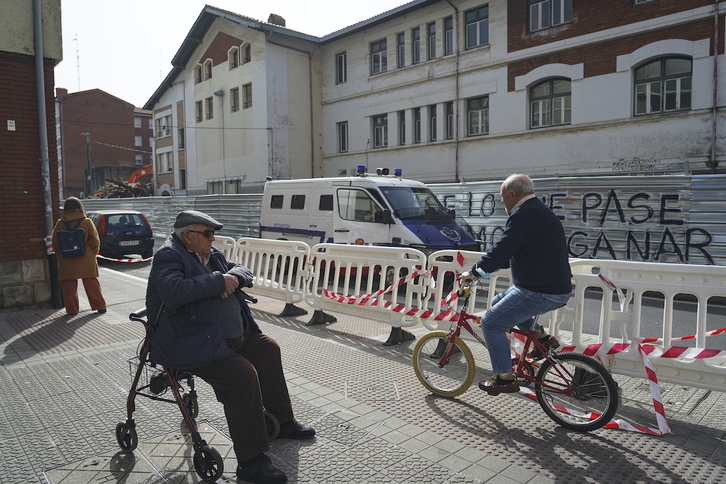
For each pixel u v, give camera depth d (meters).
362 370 5.27
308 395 4.57
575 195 12.30
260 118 27.67
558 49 18.84
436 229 10.83
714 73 15.57
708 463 3.38
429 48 23.31
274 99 27.45
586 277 4.66
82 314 7.96
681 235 10.78
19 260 8.28
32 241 8.39
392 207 10.84
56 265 8.51
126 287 10.77
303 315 7.89
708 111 15.74
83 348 6.09
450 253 5.86
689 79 16.38
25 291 8.33
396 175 12.46
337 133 28.19
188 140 34.09
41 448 3.65
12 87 8.17
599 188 11.91
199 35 31.81
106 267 14.66
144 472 3.32
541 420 4.10
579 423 3.88
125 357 5.71
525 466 3.35
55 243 7.82
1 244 8.12
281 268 8.05
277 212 13.05
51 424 4.04
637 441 3.71
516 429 3.92
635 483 3.13
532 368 4.18
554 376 4.01
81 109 60.62
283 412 3.72
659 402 3.93
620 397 4.53
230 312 3.40
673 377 4.21
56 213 8.78
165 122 37.09
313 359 5.61
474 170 21.69
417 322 6.09
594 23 17.94
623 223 11.59
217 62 30.83
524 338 4.11
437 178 23.06
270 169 27.45
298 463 3.39
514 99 20.27
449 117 22.78
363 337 6.57
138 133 64.81
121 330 6.93
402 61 24.55
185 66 33.97
